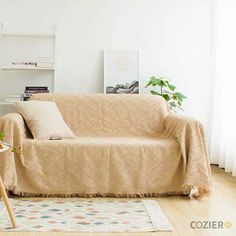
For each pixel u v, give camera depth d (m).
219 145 4.22
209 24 4.41
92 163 2.80
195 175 2.76
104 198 2.79
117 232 2.02
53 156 2.78
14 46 4.35
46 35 4.27
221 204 2.65
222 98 4.09
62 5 4.36
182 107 4.42
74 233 1.99
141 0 4.39
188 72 4.42
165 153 2.85
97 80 4.38
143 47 4.39
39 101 3.28
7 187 2.64
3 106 4.30
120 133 3.45
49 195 2.81
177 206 2.59
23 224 2.12
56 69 4.36
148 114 3.51
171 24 4.41
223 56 4.09
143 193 2.82
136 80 4.31
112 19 4.38
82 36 4.38
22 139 2.78
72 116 3.47
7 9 4.32
